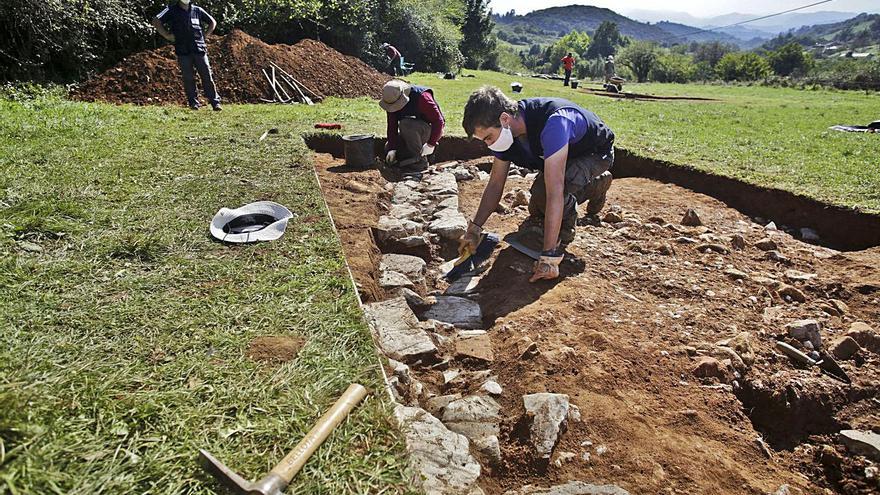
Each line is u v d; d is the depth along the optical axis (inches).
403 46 908.0
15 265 105.0
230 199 152.6
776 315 134.8
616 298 134.6
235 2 532.4
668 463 88.4
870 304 140.3
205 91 331.0
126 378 76.2
